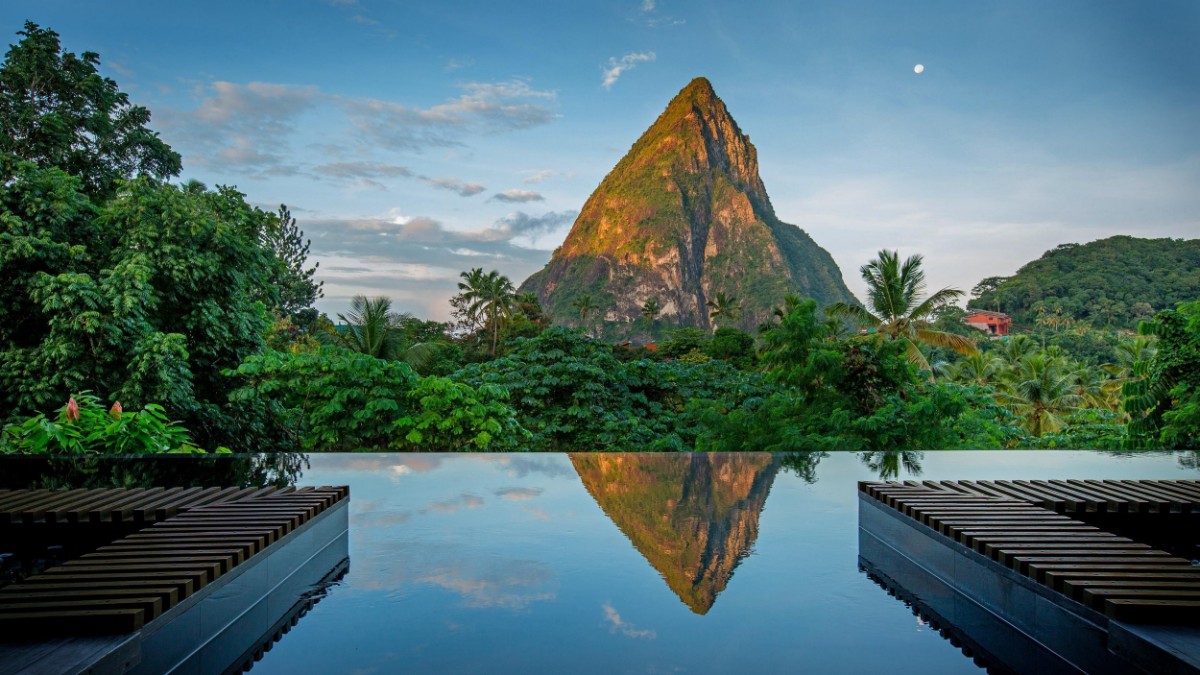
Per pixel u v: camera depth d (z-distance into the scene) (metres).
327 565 2.21
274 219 9.83
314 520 2.32
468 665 1.51
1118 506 2.56
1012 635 1.71
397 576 2.12
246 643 1.63
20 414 7.49
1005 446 10.07
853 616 1.82
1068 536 1.97
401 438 7.76
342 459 4.54
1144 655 1.36
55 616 1.37
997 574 1.83
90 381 7.65
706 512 3.01
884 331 21.61
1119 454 5.14
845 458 4.74
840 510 3.07
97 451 5.07
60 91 11.49
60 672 1.21
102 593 1.48
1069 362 35.03
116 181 8.74
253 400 8.67
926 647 1.63
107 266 8.33
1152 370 7.86
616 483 3.70
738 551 2.40
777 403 8.49
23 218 7.98
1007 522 2.13
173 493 2.62
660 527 2.71
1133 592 1.51
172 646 1.51
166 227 8.45
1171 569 1.68
